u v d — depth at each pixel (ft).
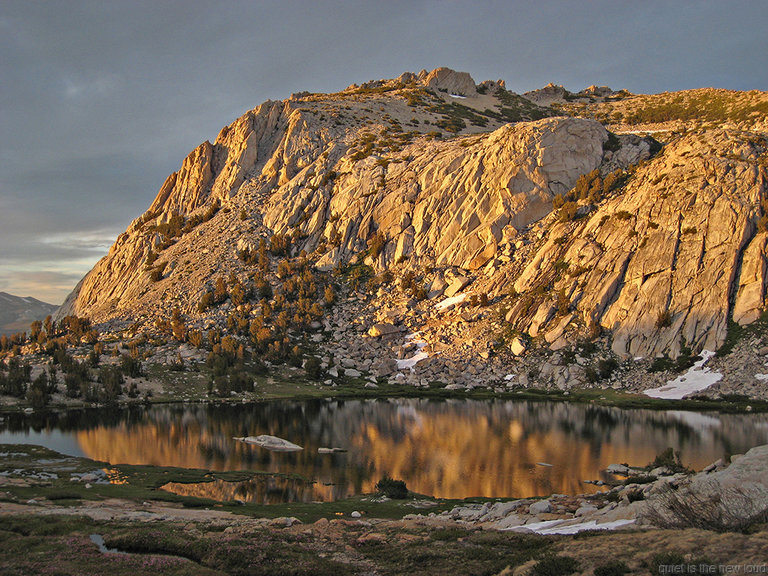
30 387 384.68
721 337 428.15
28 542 102.53
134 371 444.55
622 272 496.23
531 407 386.73
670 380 412.57
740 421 318.45
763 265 444.96
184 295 630.33
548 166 617.21
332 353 523.29
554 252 545.03
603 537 93.56
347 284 618.85
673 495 104.63
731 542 78.59
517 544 99.60
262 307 570.87
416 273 609.01
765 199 481.87
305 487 194.80
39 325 606.14
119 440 276.62
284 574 88.94
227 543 102.99
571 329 481.46
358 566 94.07
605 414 354.33
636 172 595.06
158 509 148.97
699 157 543.80
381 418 346.54
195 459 239.30
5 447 245.86
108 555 95.30
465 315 533.96
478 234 602.03
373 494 183.73
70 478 192.03
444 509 160.76
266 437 271.28
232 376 435.94
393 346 528.22
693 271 466.70
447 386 457.27
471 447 264.52
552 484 199.11
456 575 86.84
